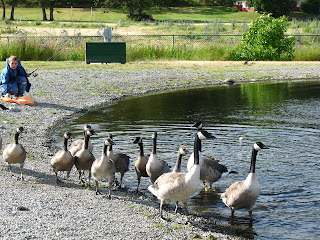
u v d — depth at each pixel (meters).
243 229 7.87
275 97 21.83
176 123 16.08
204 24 62.06
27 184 9.40
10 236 6.51
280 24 33.25
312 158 11.87
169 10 97.19
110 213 7.97
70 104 19.08
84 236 6.74
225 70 29.33
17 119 15.82
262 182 10.08
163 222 7.85
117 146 12.89
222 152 12.39
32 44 30.88
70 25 62.44
